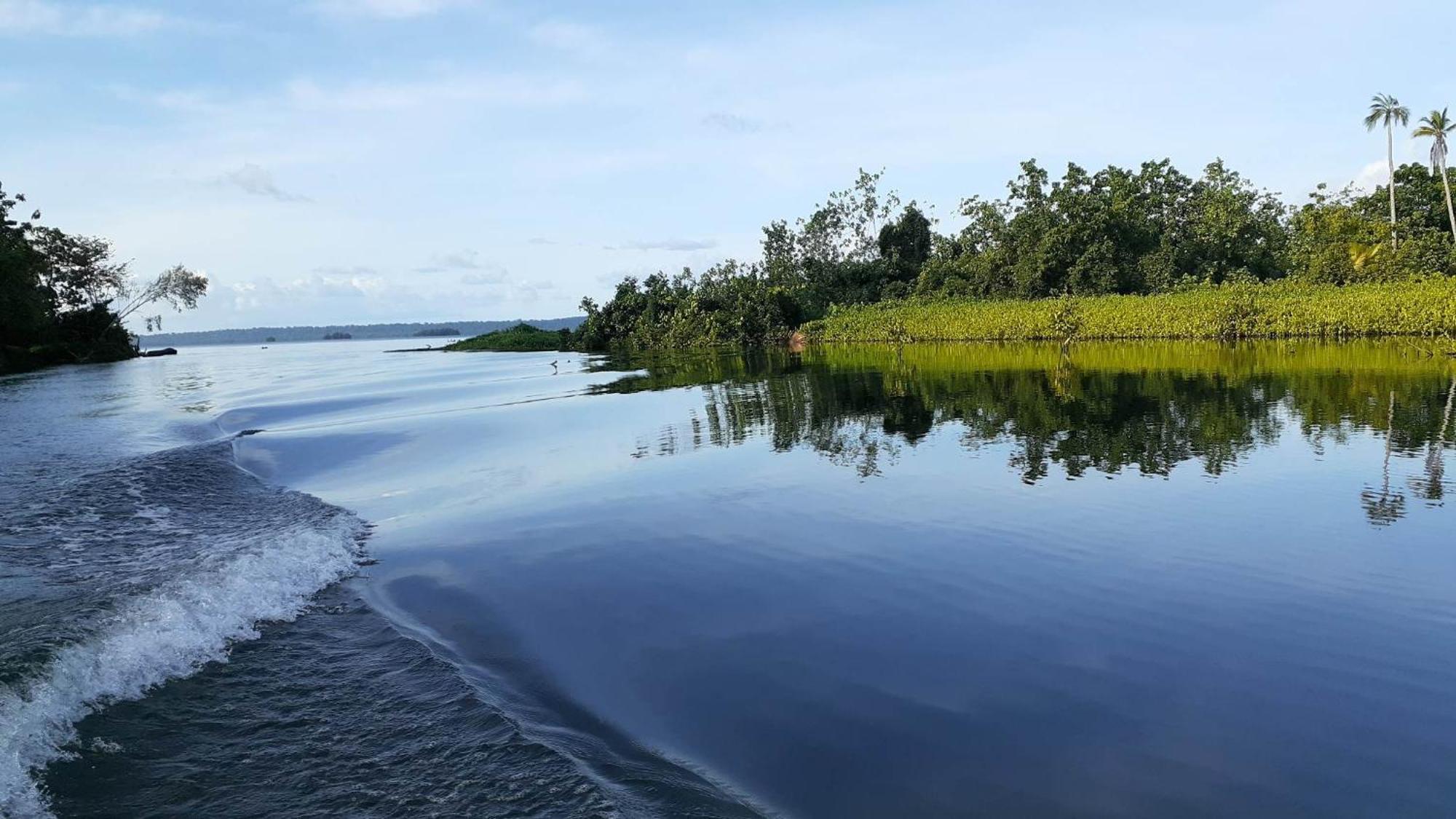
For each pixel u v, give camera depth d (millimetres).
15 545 7875
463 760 4113
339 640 5676
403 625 5969
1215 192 51719
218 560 7125
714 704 4703
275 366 45938
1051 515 8242
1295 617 5672
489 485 10562
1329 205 51906
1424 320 29344
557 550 7641
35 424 18312
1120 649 5254
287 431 15930
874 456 11453
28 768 4012
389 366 41938
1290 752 4078
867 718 4504
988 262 51906
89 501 9930
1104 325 36188
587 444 13359
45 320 51500
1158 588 6254
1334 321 30906
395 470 11758
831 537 7777
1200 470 9906
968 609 5973
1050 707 4574
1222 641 5328
